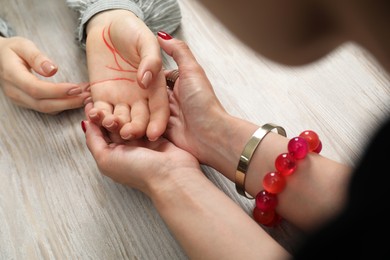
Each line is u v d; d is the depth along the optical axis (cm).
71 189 51
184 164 47
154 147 50
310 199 43
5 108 57
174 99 53
